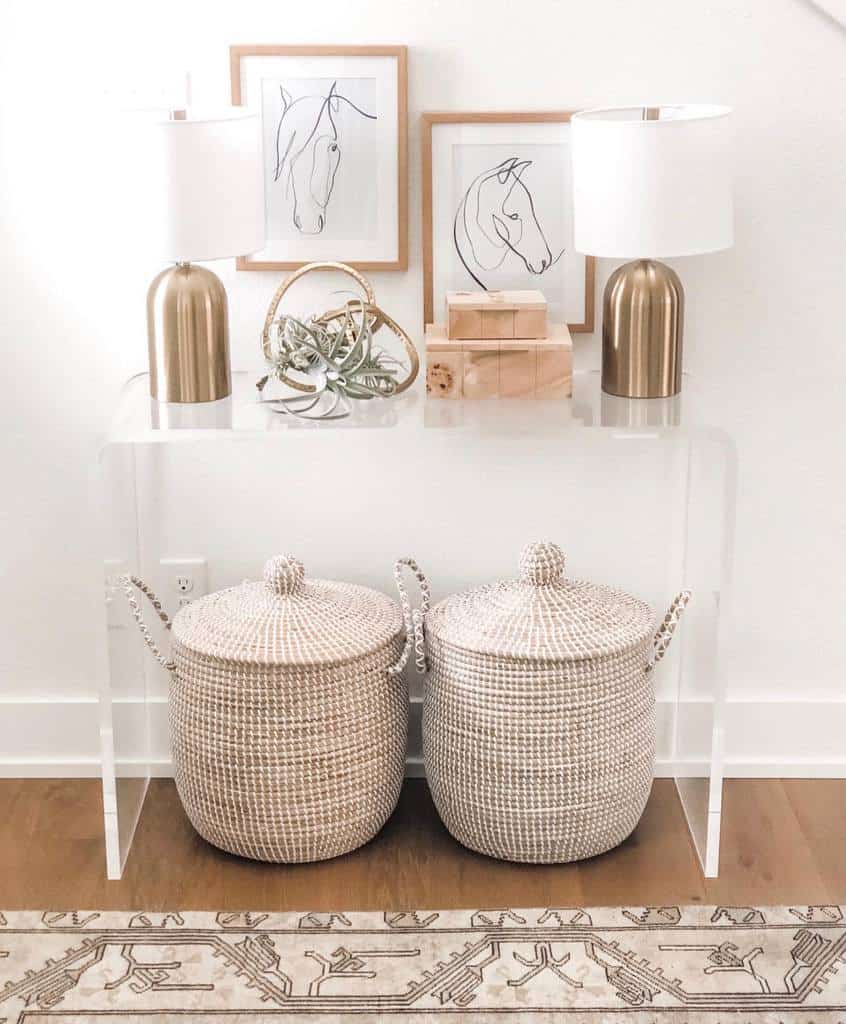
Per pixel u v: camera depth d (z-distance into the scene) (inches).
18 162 85.7
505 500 92.7
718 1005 73.5
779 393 90.3
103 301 88.4
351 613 86.0
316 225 87.3
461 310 81.0
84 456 91.4
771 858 86.8
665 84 85.4
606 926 79.9
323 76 84.8
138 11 83.8
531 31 84.5
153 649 85.4
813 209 86.9
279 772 82.5
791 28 84.0
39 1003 73.7
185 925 80.1
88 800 94.0
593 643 81.7
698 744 88.9
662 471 91.9
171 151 74.8
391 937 78.9
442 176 86.4
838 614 94.5
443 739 84.5
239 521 93.0
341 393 82.1
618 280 81.4
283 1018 72.6
